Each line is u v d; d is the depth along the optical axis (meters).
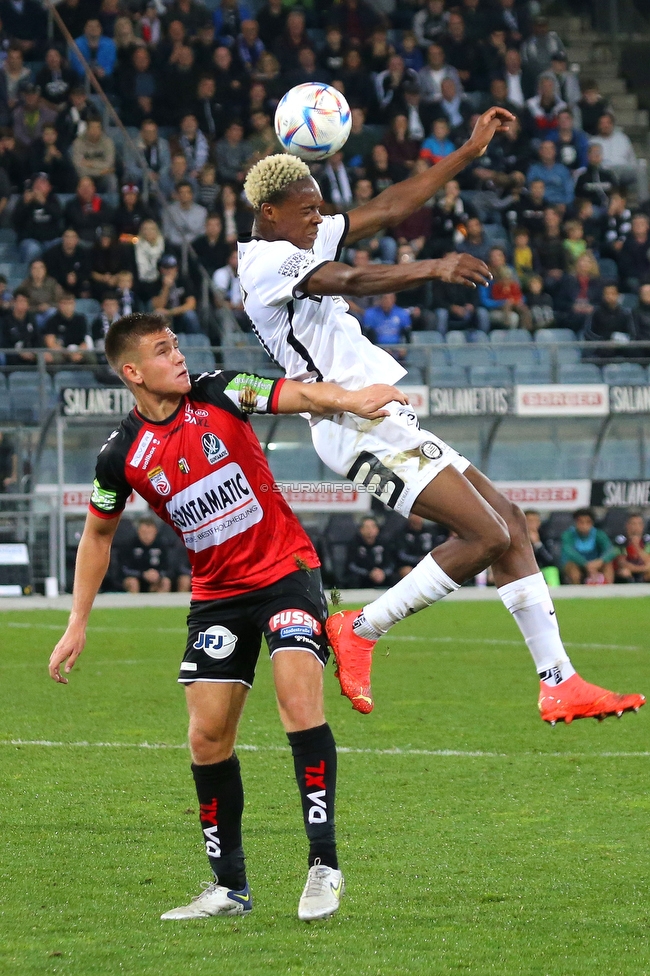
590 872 12.87
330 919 11.45
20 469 45.06
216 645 11.62
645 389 46.84
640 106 74.56
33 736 20.62
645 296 55.41
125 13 61.03
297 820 15.25
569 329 55.22
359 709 12.86
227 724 11.72
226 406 11.47
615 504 47.19
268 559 11.54
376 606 12.73
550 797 16.30
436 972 9.93
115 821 15.19
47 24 60.44
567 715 13.02
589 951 10.44
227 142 58.38
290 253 12.70
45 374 45.94
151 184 55.41
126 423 11.68
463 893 12.22
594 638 32.38
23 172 55.78
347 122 13.80
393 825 14.94
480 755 19.00
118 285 50.03
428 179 13.36
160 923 11.38
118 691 25.19
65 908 11.84
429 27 65.31
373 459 12.99
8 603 42.44
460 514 12.63
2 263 53.34
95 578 12.27
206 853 12.64
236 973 9.91
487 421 46.97
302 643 11.38
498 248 54.78
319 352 13.16
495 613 39.81
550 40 67.06
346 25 65.00
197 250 53.59
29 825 15.01
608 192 61.81
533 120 63.00
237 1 64.88
